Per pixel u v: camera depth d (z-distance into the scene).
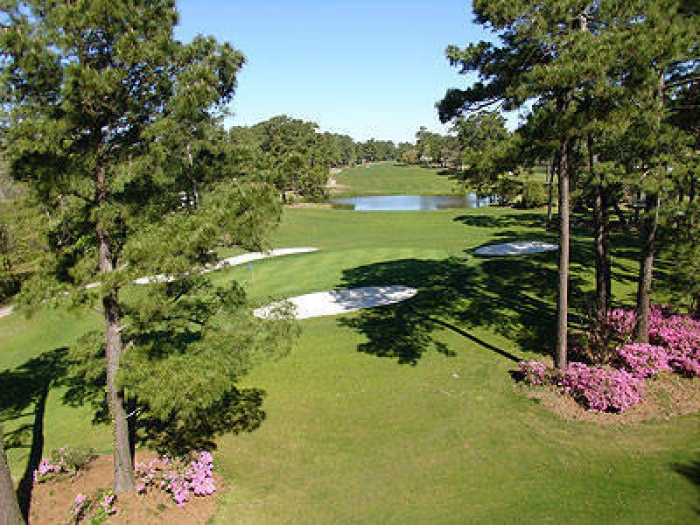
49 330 18.16
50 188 5.82
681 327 12.90
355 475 8.59
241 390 12.15
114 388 7.81
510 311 16.48
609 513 7.23
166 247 6.34
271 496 8.17
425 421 10.22
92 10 5.79
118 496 8.09
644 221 12.23
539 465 8.55
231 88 10.17
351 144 167.38
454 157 115.44
